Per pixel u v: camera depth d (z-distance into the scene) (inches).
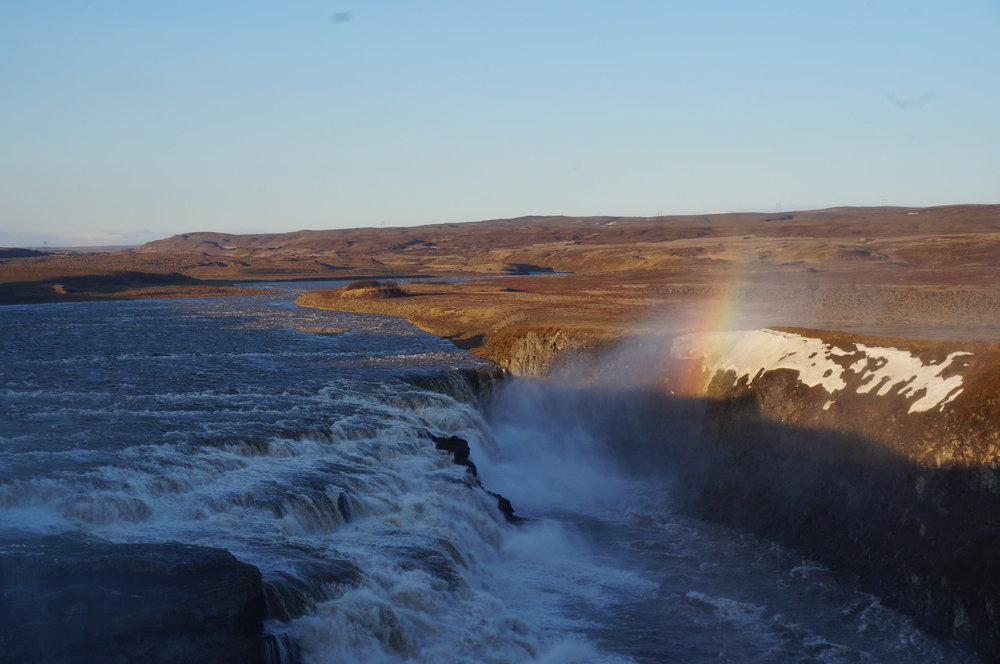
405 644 991.6
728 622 1197.1
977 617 1096.8
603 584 1325.0
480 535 1405.0
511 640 1079.6
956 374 1401.3
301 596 944.9
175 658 797.9
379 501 1325.0
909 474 1325.0
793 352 1726.1
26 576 848.3
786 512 1496.1
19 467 1237.1
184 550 920.9
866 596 1245.7
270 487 1256.8
